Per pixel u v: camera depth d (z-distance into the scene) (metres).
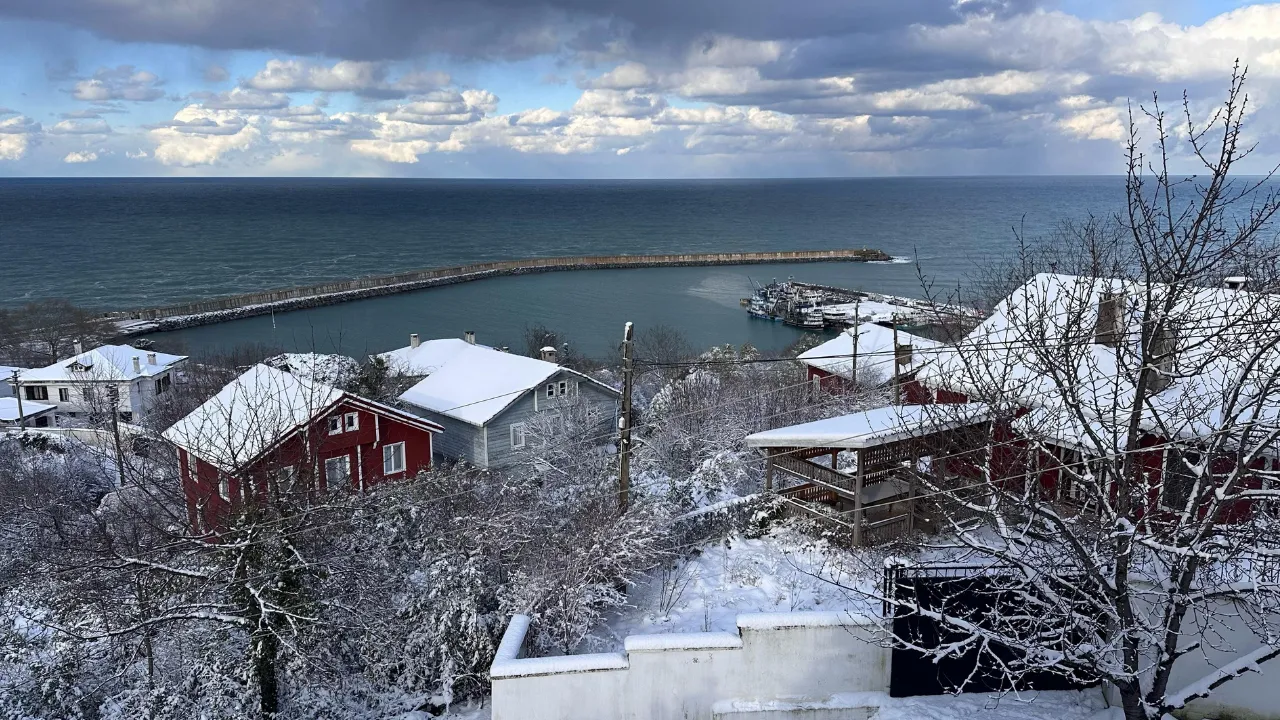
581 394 40.75
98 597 19.28
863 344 43.84
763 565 19.44
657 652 13.38
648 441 31.69
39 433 44.62
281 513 18.45
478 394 38.69
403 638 18.67
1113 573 12.07
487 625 18.19
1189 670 12.65
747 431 32.03
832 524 20.53
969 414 14.72
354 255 170.88
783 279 136.88
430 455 33.56
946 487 15.20
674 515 21.28
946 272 132.38
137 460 39.19
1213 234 10.59
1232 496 10.56
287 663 18.27
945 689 13.34
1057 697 13.32
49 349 77.12
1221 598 12.06
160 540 20.39
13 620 21.08
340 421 30.72
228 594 18.45
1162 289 12.55
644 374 55.34
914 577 13.29
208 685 18.33
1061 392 11.19
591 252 181.38
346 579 19.41
